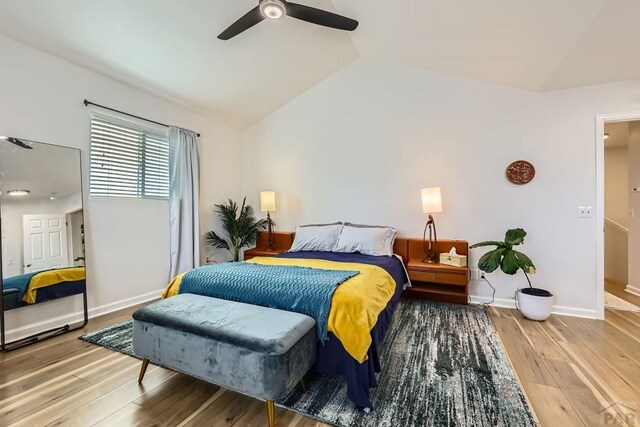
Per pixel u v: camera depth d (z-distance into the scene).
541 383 1.76
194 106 3.79
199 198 3.96
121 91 3.09
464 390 1.70
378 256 3.23
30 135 2.43
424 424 1.43
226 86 3.54
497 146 3.20
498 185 3.20
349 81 3.93
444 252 3.35
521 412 1.51
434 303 3.26
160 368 1.96
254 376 1.44
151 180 3.46
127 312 3.00
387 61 3.70
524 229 3.10
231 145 4.55
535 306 2.72
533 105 3.05
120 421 1.47
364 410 1.54
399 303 3.25
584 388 1.71
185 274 2.31
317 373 1.91
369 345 1.60
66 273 2.62
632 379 1.80
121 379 1.83
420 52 3.18
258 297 1.92
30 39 2.35
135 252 3.24
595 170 2.83
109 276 3.00
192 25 2.56
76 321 2.72
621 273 4.13
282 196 4.41
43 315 2.51
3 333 2.20
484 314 2.92
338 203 4.04
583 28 2.09
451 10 2.36
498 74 3.02
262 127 4.55
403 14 2.62
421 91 3.54
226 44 2.88
